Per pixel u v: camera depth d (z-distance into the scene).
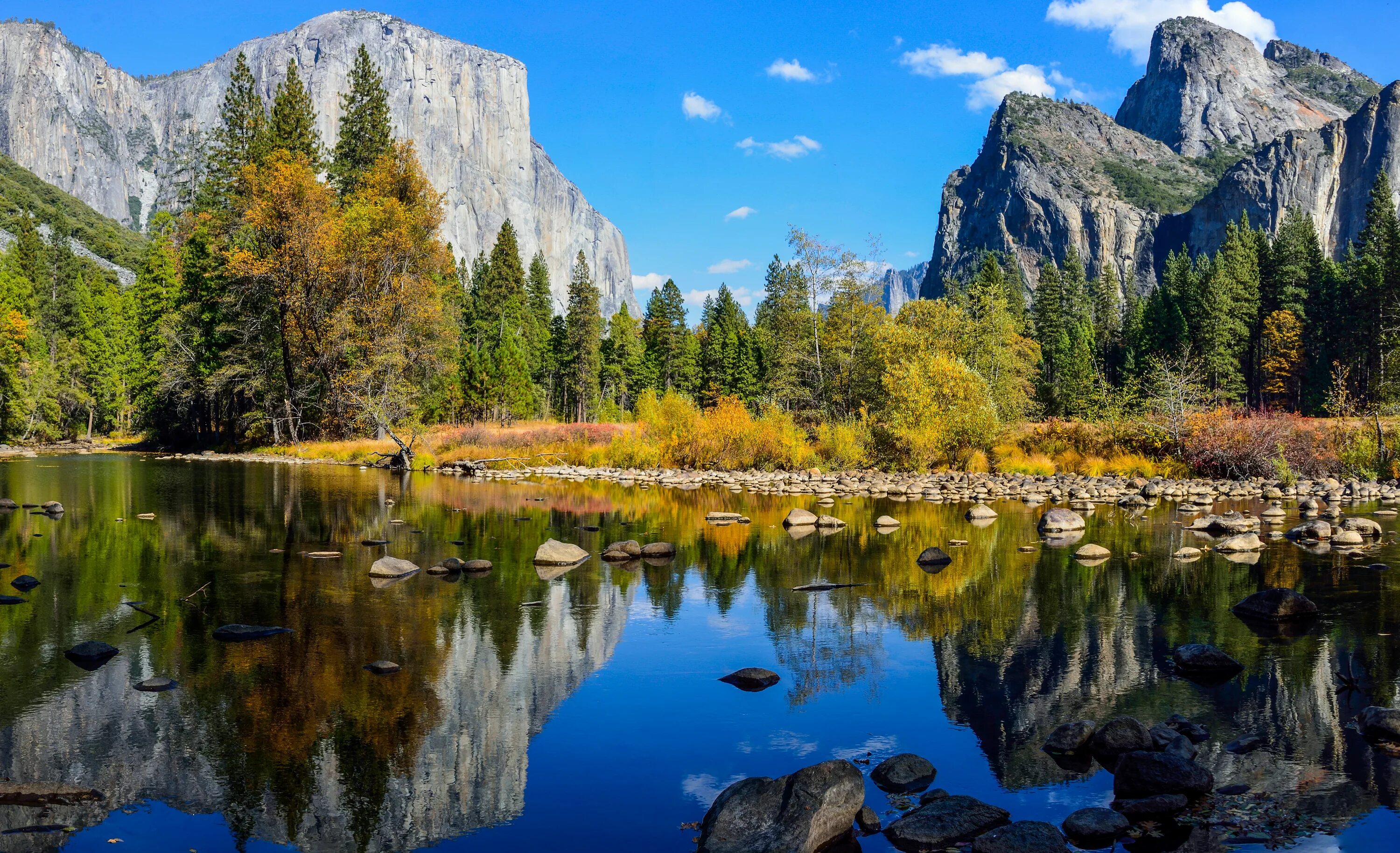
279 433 44.34
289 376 44.00
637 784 4.91
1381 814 4.42
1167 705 6.22
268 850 4.08
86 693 6.30
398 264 44.59
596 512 18.28
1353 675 6.89
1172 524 17.00
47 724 5.68
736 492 23.34
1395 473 26.31
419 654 7.43
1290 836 4.18
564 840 4.23
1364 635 8.18
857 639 8.10
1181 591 10.27
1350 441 28.16
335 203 48.78
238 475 28.20
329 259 41.28
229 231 46.12
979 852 3.98
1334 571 11.49
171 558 12.08
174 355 47.88
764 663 7.32
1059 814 4.53
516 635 8.11
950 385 30.75
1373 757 5.23
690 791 4.82
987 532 15.56
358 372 41.09
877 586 10.63
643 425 33.81
